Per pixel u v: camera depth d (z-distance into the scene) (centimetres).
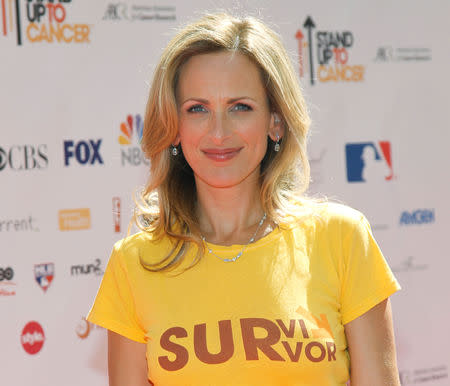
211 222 208
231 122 194
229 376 185
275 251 197
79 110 362
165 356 190
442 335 427
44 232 357
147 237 210
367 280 191
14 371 352
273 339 184
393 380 189
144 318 198
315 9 403
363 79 413
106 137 367
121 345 206
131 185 372
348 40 410
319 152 405
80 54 362
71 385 362
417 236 424
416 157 424
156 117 204
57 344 359
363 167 413
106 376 368
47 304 357
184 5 379
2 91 348
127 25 370
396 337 418
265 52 195
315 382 183
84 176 364
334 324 189
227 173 196
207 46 194
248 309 190
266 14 392
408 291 421
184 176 216
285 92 199
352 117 411
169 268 199
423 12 424
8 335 350
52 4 356
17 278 352
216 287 194
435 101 427
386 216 418
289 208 204
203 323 190
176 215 210
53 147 357
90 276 365
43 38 355
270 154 211
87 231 364
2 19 347
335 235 196
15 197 351
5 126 349
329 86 406
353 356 191
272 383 185
